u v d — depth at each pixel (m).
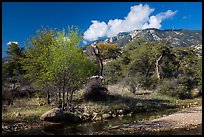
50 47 29.45
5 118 24.14
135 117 26.83
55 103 30.94
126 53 69.19
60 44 28.83
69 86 29.36
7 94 30.17
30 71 30.80
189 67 57.97
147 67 61.81
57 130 21.39
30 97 34.00
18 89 34.25
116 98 34.34
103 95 33.91
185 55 69.31
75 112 26.98
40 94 31.86
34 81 31.70
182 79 45.72
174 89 42.91
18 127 22.12
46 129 21.70
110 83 51.25
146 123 23.39
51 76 28.55
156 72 58.81
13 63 35.91
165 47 59.62
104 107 29.31
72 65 28.86
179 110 30.66
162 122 23.61
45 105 30.44
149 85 47.94
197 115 26.16
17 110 27.45
